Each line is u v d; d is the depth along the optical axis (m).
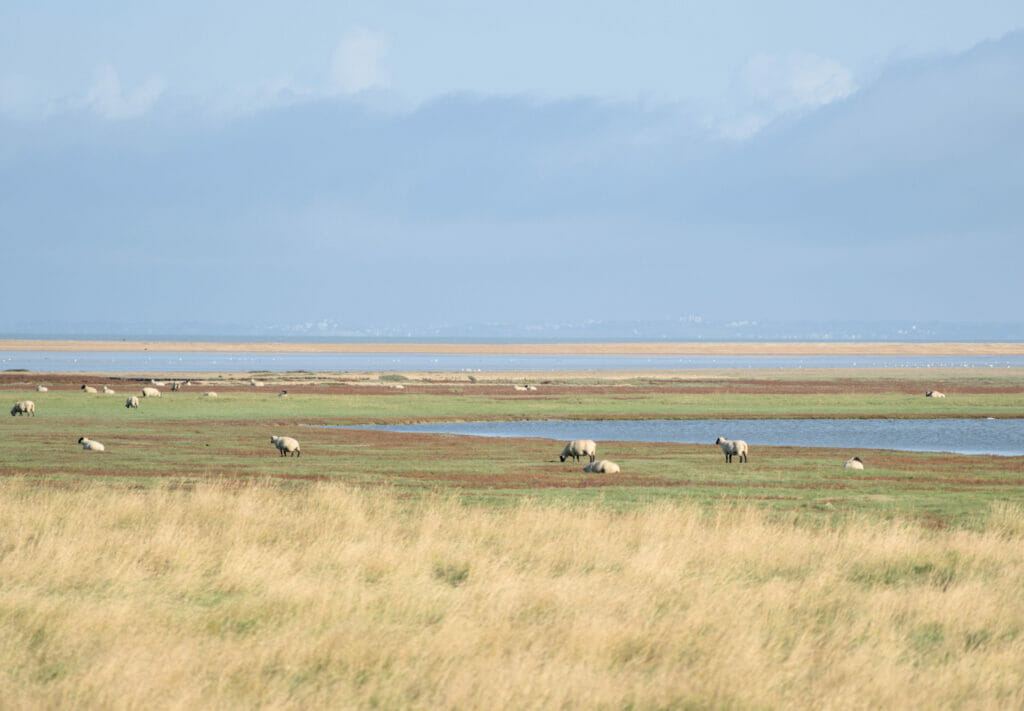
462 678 38.31
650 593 53.03
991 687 39.75
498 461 155.88
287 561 57.91
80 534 64.56
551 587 52.94
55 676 39.16
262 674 39.75
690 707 37.41
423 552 61.62
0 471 124.25
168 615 47.56
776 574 60.62
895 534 70.00
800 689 39.38
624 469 144.88
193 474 125.38
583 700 37.22
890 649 43.94
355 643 42.50
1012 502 106.88
